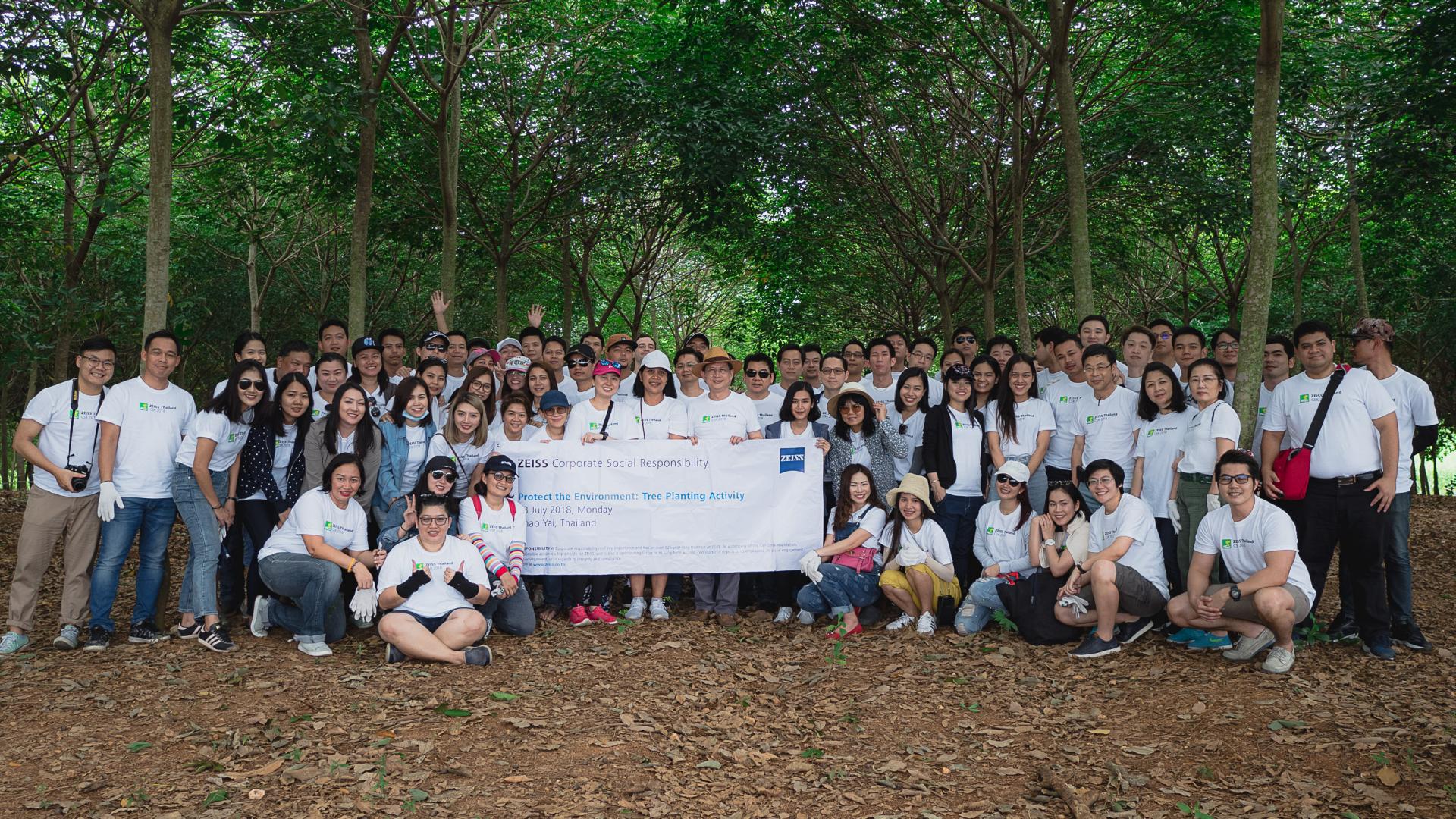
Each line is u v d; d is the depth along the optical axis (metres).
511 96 18.19
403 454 7.75
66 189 15.78
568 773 5.02
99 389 7.10
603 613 8.20
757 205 19.56
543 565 8.25
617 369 8.41
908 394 8.42
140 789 4.72
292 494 7.53
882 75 17.11
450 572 6.98
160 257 9.38
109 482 6.90
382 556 7.27
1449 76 12.40
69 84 12.58
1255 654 6.80
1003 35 16.91
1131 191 18.34
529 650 7.30
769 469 8.39
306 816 4.45
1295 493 6.95
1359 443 6.87
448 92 13.74
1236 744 5.32
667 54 17.38
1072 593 7.18
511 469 7.61
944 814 4.64
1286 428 7.30
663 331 39.56
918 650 7.36
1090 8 15.77
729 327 30.17
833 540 8.23
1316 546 7.04
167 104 9.48
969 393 8.34
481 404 7.83
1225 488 6.70
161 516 7.24
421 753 5.19
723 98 16.41
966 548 8.35
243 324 25.83
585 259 23.88
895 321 27.64
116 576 7.06
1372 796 4.63
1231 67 15.31
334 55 13.06
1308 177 18.53
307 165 15.75
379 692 6.16
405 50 15.47
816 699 6.35
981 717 5.97
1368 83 15.26
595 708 6.00
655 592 8.49
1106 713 5.93
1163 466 7.59
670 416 8.45
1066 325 28.31
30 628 7.10
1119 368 8.64
